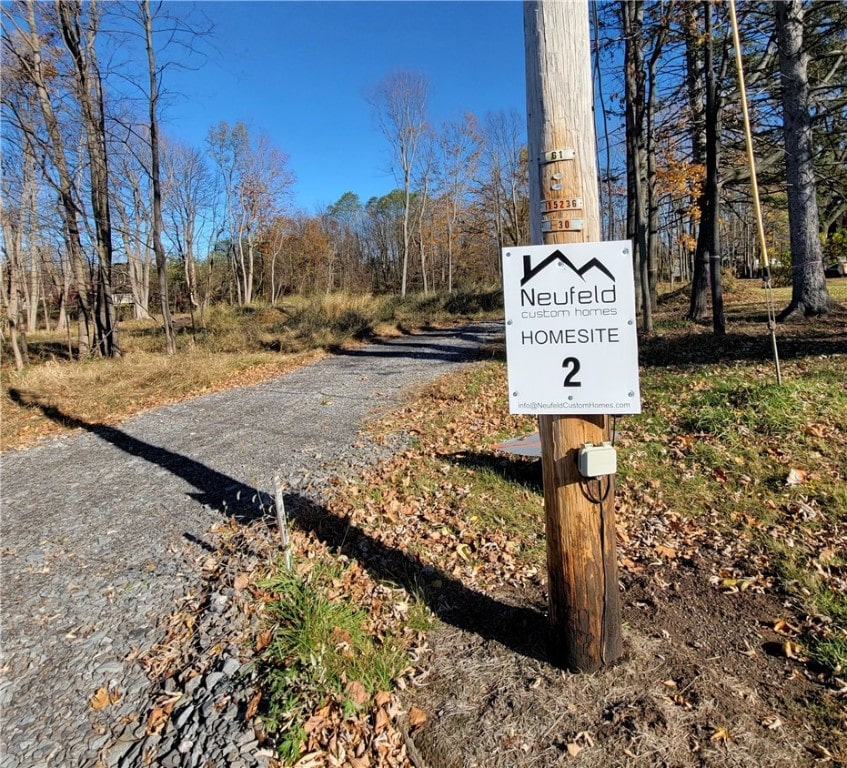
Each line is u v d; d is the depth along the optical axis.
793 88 11.04
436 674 2.65
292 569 3.28
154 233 13.81
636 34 11.30
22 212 14.63
